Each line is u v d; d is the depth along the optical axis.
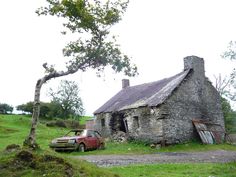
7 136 33.56
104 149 27.11
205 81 34.94
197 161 18.80
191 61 34.09
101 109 40.84
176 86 31.72
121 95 42.00
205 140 31.62
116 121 37.03
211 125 33.91
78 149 24.45
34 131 11.84
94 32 13.20
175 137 30.52
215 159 20.02
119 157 21.08
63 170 10.31
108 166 16.02
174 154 23.78
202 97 34.12
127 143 32.47
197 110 33.22
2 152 11.27
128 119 34.47
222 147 29.81
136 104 33.72
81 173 10.59
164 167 15.35
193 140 31.84
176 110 31.28
